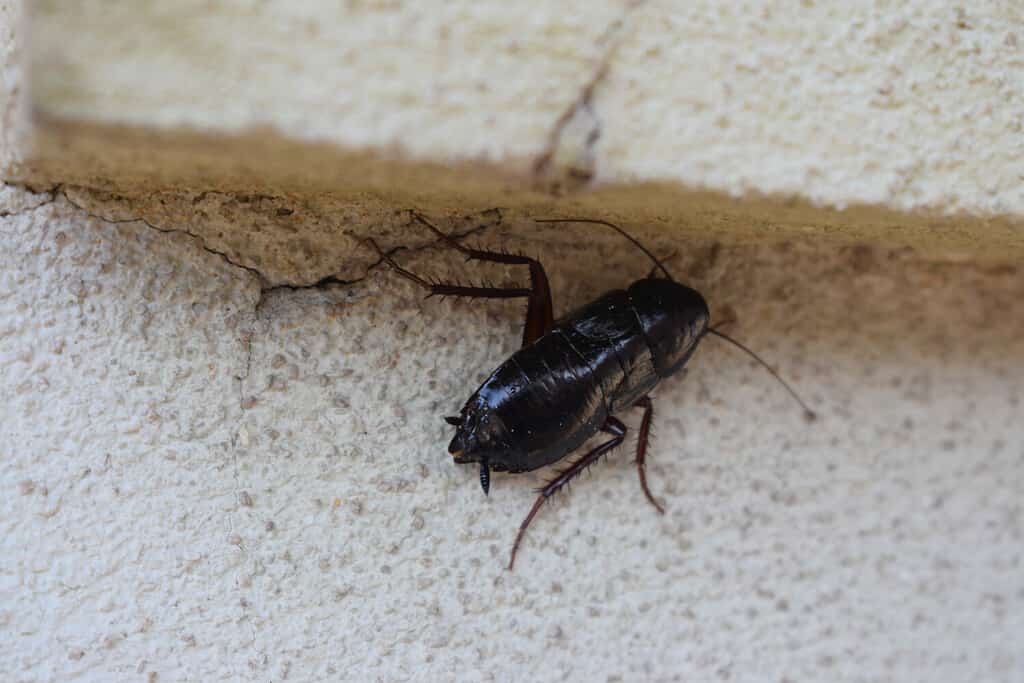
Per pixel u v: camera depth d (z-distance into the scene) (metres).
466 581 0.27
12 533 0.26
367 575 0.27
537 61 0.25
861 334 0.28
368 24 0.25
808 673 0.28
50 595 0.26
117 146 0.25
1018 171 0.26
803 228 0.27
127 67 0.24
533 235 0.27
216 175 0.26
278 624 0.27
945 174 0.26
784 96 0.26
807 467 0.28
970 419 0.29
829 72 0.26
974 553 0.28
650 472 0.28
